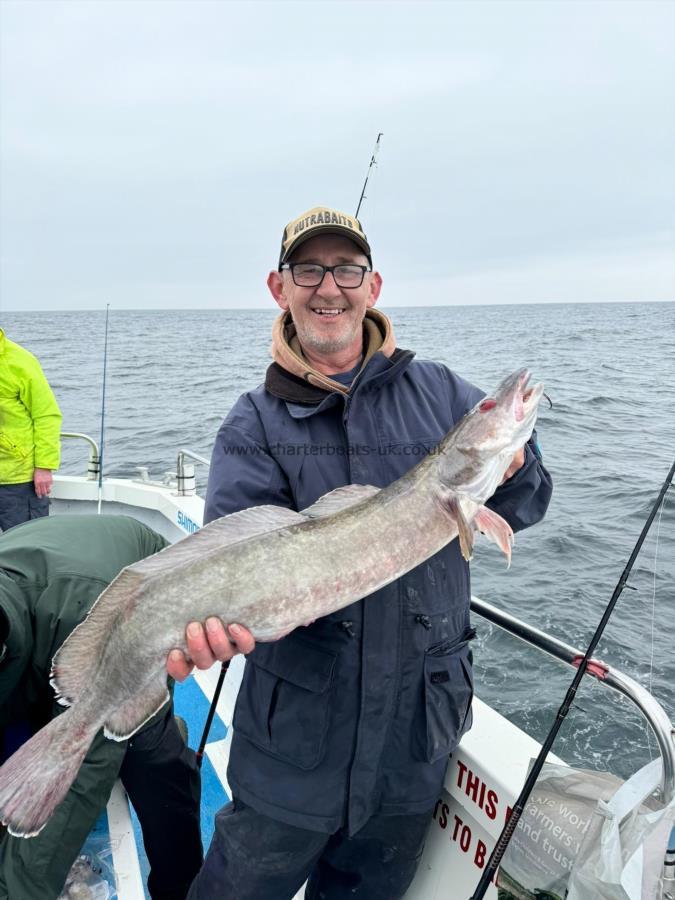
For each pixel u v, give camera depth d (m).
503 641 5.62
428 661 2.05
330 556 1.91
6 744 2.46
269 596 1.84
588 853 1.77
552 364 27.44
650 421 14.98
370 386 2.18
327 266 2.17
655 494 9.28
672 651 5.27
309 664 2.01
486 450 2.04
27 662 2.16
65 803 2.05
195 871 2.71
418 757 2.09
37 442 5.73
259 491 2.10
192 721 4.06
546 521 8.39
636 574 6.75
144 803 2.58
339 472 2.12
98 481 6.41
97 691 1.88
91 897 2.31
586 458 11.66
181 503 5.61
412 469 2.06
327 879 2.40
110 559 2.42
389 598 2.02
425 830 2.26
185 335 68.94
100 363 34.06
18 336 69.44
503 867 2.02
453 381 2.45
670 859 1.65
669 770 1.73
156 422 16.47
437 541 2.04
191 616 1.82
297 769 2.04
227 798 3.42
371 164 2.98
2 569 2.17
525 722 4.57
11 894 1.96
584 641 5.50
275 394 2.19
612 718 4.53
